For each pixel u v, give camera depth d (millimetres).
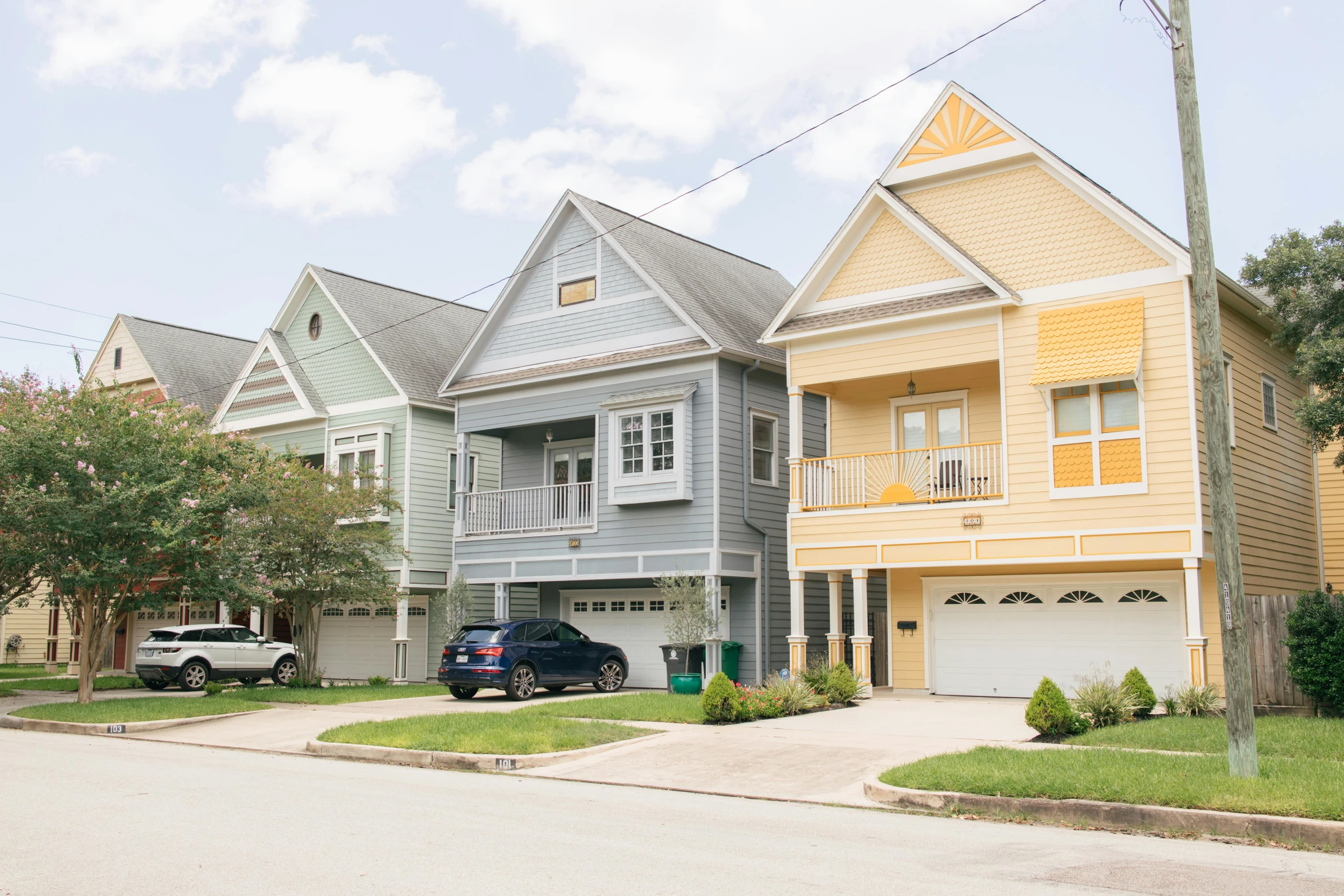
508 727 15945
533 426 27719
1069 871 7949
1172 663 19062
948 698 20609
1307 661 15719
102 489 20953
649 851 8500
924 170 20984
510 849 8547
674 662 22453
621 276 25594
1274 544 21297
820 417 27328
